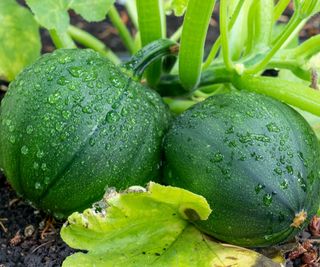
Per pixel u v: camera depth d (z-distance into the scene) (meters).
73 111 0.59
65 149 0.59
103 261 0.59
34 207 0.66
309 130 0.62
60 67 0.62
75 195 0.60
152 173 0.62
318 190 0.59
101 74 0.62
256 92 0.67
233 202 0.57
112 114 0.60
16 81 0.64
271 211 0.56
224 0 0.63
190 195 0.56
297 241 0.67
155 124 0.62
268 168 0.56
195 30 0.65
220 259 0.60
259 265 0.59
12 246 0.69
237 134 0.58
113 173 0.60
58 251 0.68
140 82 0.66
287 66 0.70
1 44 0.81
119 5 1.23
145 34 0.71
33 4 0.67
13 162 0.62
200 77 0.72
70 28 0.95
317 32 1.14
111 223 0.59
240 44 0.78
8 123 0.62
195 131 0.60
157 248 0.61
